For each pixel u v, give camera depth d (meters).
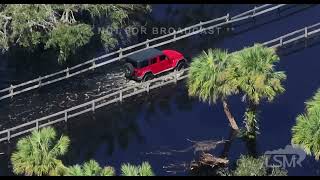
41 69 163.25
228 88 124.06
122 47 171.25
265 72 121.50
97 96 151.25
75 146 135.00
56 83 157.12
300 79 153.62
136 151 133.25
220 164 126.38
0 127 141.50
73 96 151.88
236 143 133.12
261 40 172.00
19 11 141.50
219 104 146.50
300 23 178.88
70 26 144.38
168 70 156.88
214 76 124.12
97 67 162.25
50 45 149.25
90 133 139.25
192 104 147.50
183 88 152.75
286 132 136.25
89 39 154.75
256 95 122.88
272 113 142.75
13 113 146.50
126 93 151.12
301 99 146.62
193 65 127.31
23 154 103.62
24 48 153.25
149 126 141.00
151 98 149.88
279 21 180.88
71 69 157.50
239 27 179.38
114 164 129.50
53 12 148.00
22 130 139.25
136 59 153.12
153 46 169.38
